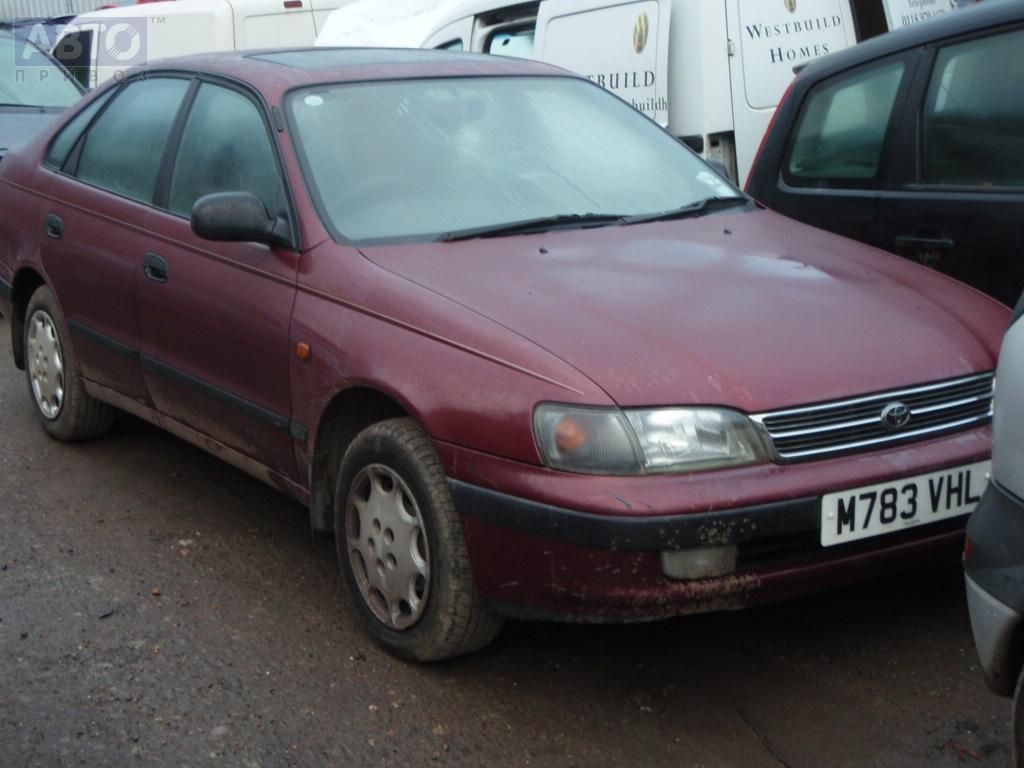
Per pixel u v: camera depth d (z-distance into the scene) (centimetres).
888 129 516
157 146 512
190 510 510
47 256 562
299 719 357
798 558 339
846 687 370
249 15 1239
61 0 2058
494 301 370
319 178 430
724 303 375
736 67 681
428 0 951
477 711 362
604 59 723
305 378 404
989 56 485
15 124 946
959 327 379
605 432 328
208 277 452
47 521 500
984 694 362
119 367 520
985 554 276
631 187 470
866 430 347
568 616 339
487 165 454
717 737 348
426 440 367
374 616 394
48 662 388
